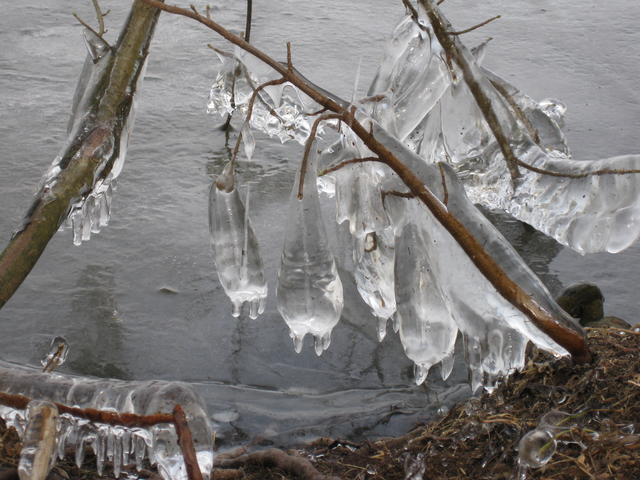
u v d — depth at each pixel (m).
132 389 2.68
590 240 3.79
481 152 4.04
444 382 3.78
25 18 7.52
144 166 5.39
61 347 3.45
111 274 4.44
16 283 3.24
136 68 3.83
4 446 2.84
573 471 2.69
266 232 4.75
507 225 4.93
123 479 2.87
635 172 3.36
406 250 3.02
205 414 2.61
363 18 7.91
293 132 5.23
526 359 3.33
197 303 4.27
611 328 3.43
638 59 7.29
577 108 6.30
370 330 4.13
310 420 3.51
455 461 2.90
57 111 6.01
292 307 3.01
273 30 7.48
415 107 3.82
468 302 2.96
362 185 3.13
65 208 3.47
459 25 7.81
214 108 5.55
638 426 2.83
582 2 8.66
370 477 2.96
